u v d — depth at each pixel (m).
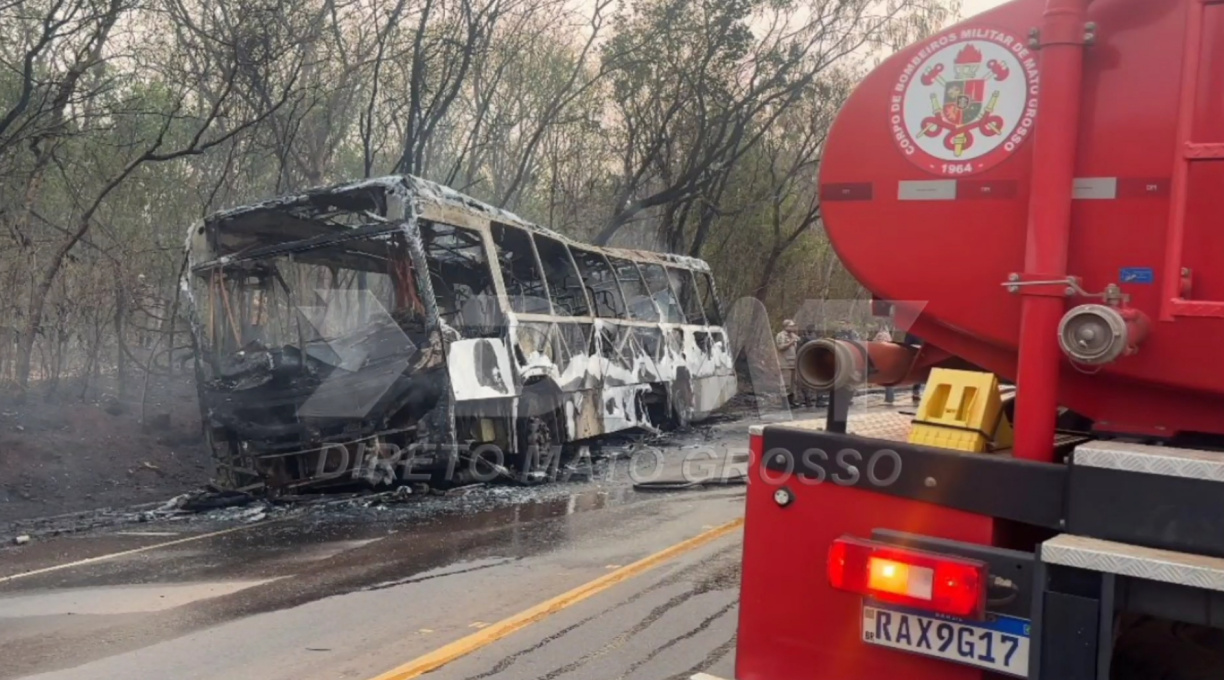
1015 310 2.49
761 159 26.17
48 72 13.41
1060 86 2.29
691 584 5.71
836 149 2.73
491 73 21.64
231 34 13.97
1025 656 2.19
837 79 22.56
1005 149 2.48
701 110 22.22
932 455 2.39
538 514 8.41
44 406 11.98
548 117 20.11
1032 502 2.23
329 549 7.20
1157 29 2.24
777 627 2.64
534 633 4.82
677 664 4.36
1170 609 1.99
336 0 16.06
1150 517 2.04
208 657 4.59
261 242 10.23
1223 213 2.13
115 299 13.06
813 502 2.60
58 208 15.56
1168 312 2.19
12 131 12.83
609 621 5.01
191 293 9.77
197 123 17.55
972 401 2.48
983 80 2.51
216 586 6.06
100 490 10.13
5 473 9.77
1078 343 2.19
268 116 15.24
